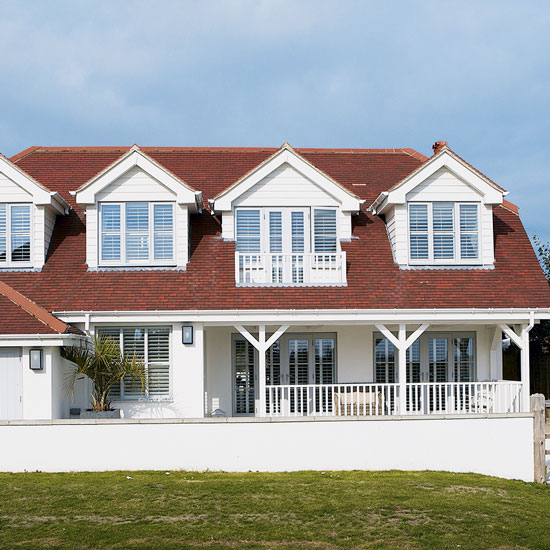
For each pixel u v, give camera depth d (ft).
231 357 65.31
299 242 63.77
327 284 60.18
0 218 61.36
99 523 33.37
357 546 31.07
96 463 45.27
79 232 64.90
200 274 60.64
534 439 46.70
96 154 77.46
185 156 77.41
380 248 64.85
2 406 50.93
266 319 56.75
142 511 35.40
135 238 61.87
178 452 45.68
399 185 63.10
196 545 30.68
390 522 34.40
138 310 56.29
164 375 57.93
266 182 63.98
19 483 41.01
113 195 61.82
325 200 64.34
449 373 66.54
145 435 45.62
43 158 76.43
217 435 45.83
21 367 51.13
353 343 65.92
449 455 46.83
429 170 63.57
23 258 61.52
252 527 33.19
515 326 61.62
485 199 64.08
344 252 60.59
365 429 46.52
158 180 61.52
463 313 57.88
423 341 66.69
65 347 53.21
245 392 65.31
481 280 61.93
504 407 58.49
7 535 31.45
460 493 40.24
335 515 35.27
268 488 40.06
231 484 40.98
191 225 65.92
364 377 65.67
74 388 55.77
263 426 46.01
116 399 57.26
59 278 59.88
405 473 45.44
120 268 61.21
